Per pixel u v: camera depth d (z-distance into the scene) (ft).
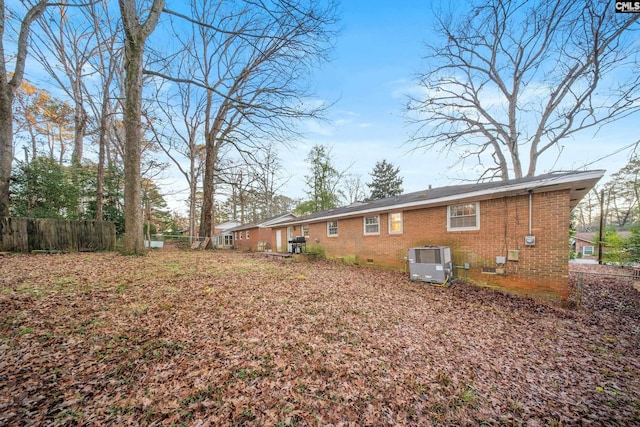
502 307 20.48
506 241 25.05
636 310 20.40
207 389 8.76
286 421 7.72
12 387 8.07
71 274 19.84
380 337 14.01
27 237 28.89
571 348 13.83
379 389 9.66
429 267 27.53
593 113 40.70
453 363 11.94
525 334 15.53
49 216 38.70
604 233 56.70
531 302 21.84
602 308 20.92
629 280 33.55
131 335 11.86
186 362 10.19
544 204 22.97
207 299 17.15
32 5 31.99
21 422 6.81
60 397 7.87
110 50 44.96
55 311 13.46
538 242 23.17
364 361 11.46
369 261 40.01
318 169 102.32
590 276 36.86
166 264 27.04
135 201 29.89
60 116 59.77
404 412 8.57
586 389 10.36
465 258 28.22
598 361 12.53
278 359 10.96
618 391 10.22
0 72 29.01
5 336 10.86
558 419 8.61
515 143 51.19
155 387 8.68
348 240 44.01
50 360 9.63
